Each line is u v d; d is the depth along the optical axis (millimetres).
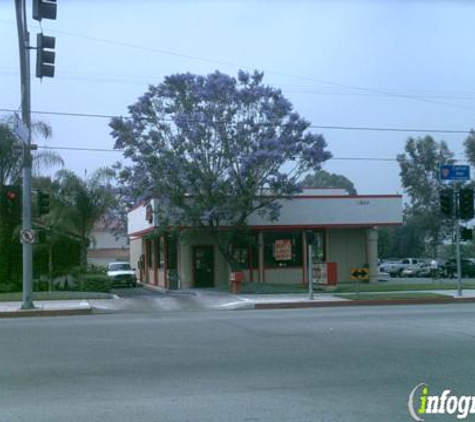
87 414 7516
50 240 28047
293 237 35188
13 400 8234
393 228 80438
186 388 8836
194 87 29250
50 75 18328
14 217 29281
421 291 27781
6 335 14344
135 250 50562
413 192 63844
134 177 29578
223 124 29312
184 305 23750
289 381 9250
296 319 17281
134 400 8172
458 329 14742
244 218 30375
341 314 18781
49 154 29672
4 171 29203
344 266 36594
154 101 29453
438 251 73375
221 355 11367
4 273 29156
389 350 11805
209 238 34094
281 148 28688
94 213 31438
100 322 17125
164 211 29969
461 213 25516
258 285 29891
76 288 30250
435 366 10289
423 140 63750
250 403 7977
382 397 8297
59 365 10562
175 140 29188
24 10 20844
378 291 28047
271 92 29422
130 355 11445
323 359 10922
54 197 28938
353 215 35125
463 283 34000
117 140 29266
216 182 29141
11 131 28797
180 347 12297
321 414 7441
